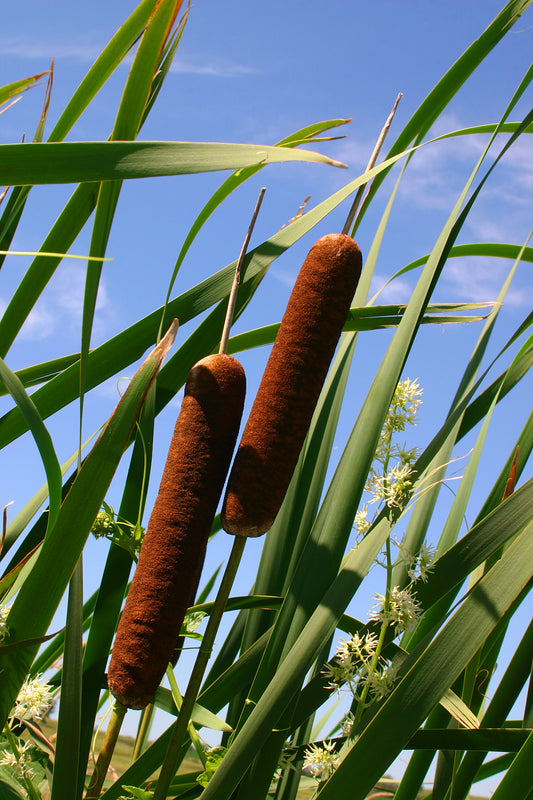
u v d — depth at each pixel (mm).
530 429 705
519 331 671
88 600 781
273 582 697
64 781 504
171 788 643
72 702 511
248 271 635
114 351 657
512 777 505
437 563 552
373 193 697
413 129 712
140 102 549
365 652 577
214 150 472
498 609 497
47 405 658
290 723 549
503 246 785
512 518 546
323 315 502
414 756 650
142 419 623
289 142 682
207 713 571
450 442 734
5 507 590
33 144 465
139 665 492
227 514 497
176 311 653
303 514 700
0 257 666
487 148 592
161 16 528
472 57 686
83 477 499
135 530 600
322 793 480
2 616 540
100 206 554
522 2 671
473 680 620
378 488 552
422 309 572
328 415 714
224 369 518
